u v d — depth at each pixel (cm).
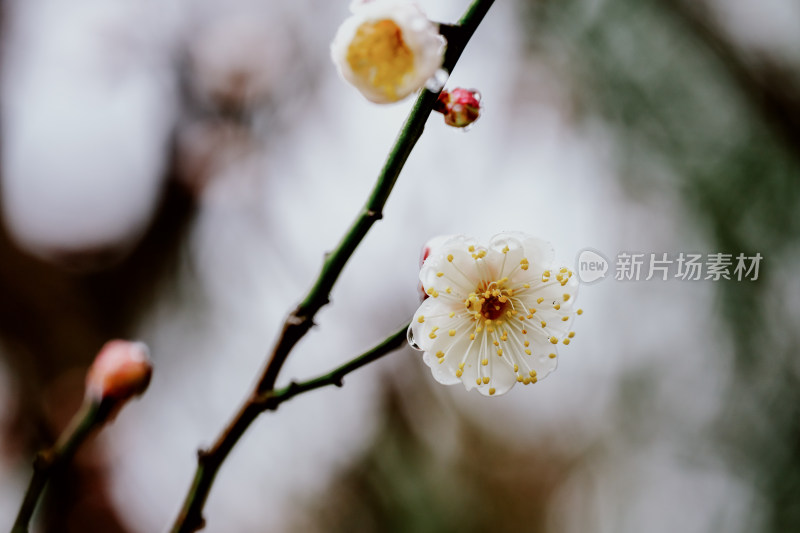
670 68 61
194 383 65
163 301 67
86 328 64
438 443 71
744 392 58
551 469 74
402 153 29
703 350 60
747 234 57
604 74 62
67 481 55
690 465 60
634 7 61
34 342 61
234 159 69
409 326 30
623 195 62
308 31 71
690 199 59
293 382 30
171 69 69
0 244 62
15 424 58
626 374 63
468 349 31
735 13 61
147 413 62
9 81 65
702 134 60
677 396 61
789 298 57
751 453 57
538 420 74
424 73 28
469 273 31
